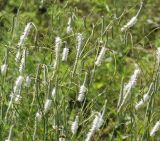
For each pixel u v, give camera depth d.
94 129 6.00
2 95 6.91
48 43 7.99
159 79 6.56
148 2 13.02
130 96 6.46
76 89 7.17
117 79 9.05
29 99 7.16
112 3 12.01
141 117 7.72
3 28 9.41
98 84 9.09
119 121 6.96
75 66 6.79
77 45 6.71
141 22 12.09
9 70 7.91
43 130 6.74
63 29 9.05
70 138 6.65
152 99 6.62
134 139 6.97
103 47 6.56
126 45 7.53
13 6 11.73
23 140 6.67
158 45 10.13
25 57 6.43
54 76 6.73
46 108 6.29
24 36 6.66
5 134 6.81
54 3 8.91
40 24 11.20
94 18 11.51
